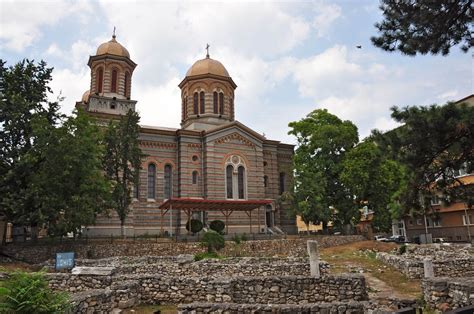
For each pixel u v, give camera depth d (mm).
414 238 45938
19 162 28656
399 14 12703
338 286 15609
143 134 47250
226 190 49500
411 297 16719
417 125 12727
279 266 21266
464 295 12828
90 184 31578
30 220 28875
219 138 50062
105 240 35594
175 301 15898
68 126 31438
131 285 15508
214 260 23766
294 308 12281
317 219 45656
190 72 57094
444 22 12422
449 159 13547
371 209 46750
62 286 16188
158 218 45938
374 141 14711
